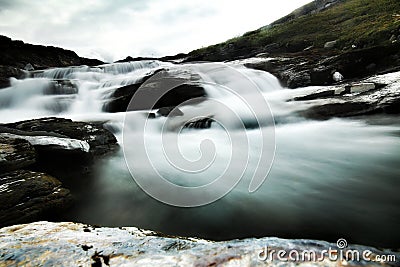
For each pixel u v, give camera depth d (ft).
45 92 48.49
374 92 29.37
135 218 13.57
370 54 40.19
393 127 24.26
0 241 5.94
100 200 15.65
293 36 74.38
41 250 5.44
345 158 18.70
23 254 5.29
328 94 33.19
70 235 6.32
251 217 12.62
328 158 18.92
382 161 17.75
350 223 11.39
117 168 20.21
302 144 22.18
